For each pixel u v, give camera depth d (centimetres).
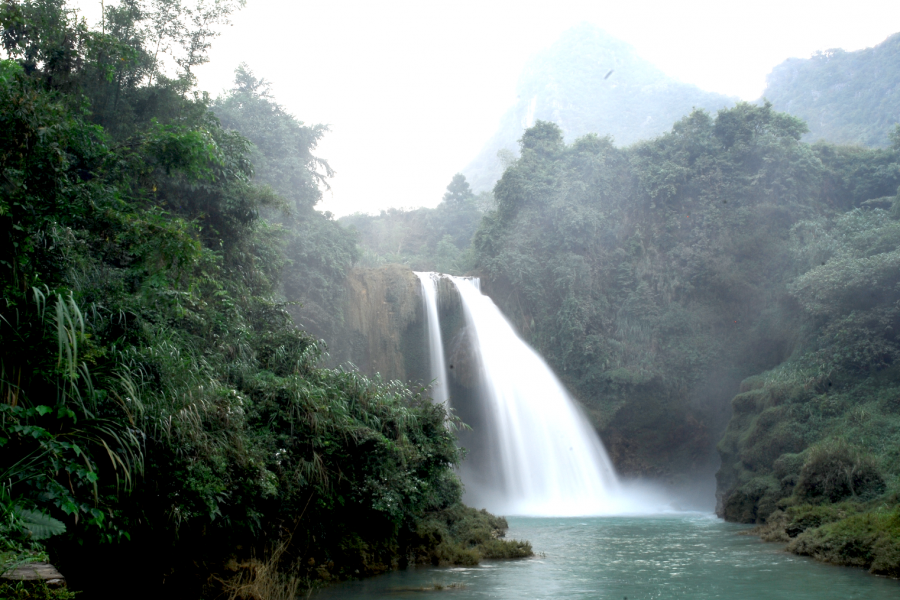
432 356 3481
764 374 2881
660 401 3353
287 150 3256
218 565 878
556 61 12506
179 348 948
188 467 769
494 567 1278
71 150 1039
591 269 3650
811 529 1523
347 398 1308
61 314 612
